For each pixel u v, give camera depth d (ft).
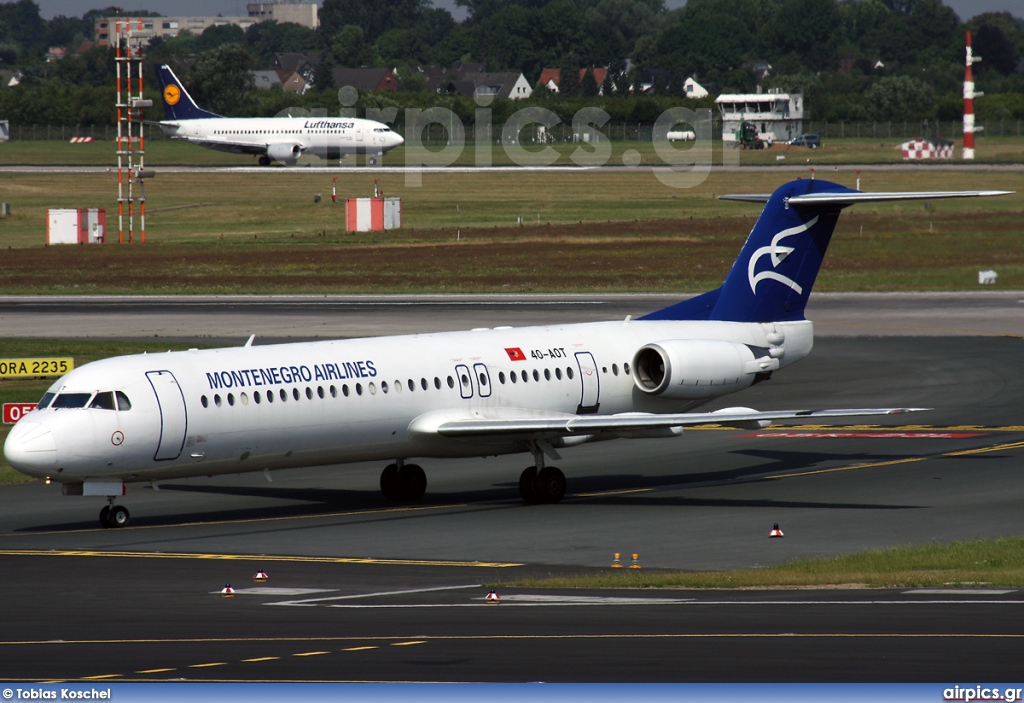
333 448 431.43
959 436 574.15
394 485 460.96
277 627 265.34
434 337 463.83
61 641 254.06
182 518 427.33
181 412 398.01
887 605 282.56
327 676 220.02
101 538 391.24
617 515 427.33
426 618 273.54
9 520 426.10
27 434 383.45
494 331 479.41
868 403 654.12
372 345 445.78
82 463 386.32
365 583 321.52
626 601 291.99
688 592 303.89
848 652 234.17
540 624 264.93
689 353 479.82
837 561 341.82
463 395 451.12
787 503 445.37
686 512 431.43
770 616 270.87
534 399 465.88
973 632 252.01
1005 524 401.49
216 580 326.24
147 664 231.50
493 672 221.46
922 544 373.20
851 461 527.40
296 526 410.52
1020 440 560.61
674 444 577.43
